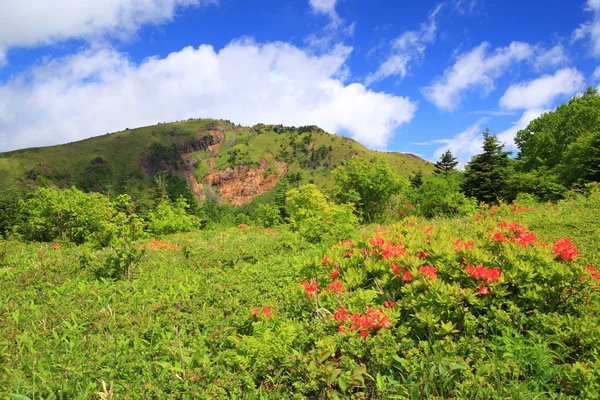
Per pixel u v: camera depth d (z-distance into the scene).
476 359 2.85
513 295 3.53
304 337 3.27
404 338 2.99
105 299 4.91
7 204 47.31
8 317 4.37
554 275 3.40
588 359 2.82
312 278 4.66
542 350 2.83
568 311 3.42
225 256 8.10
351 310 3.47
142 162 199.88
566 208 11.64
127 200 13.98
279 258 7.63
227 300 4.61
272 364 3.05
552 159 37.19
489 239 4.40
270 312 3.79
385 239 5.22
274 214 28.17
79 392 2.85
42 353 3.44
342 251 5.05
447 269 3.70
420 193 21.77
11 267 7.20
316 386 2.66
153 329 3.91
